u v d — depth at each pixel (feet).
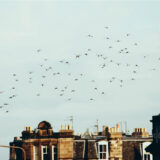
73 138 277.64
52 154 277.64
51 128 280.51
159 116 230.27
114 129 281.13
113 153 278.26
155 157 235.61
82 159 274.98
